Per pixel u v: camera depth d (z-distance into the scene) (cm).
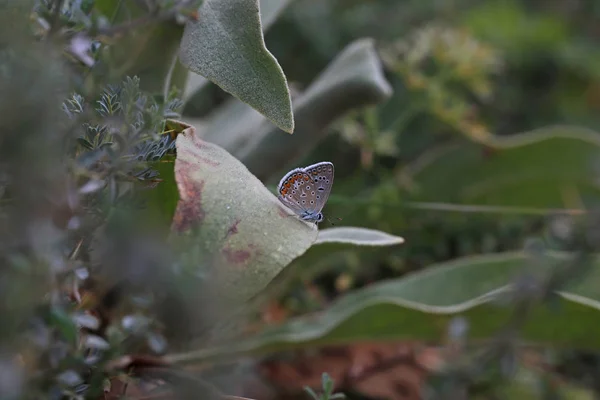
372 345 44
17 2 28
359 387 43
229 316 33
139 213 32
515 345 41
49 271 27
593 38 90
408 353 44
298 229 31
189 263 30
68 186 28
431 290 41
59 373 28
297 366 44
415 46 51
